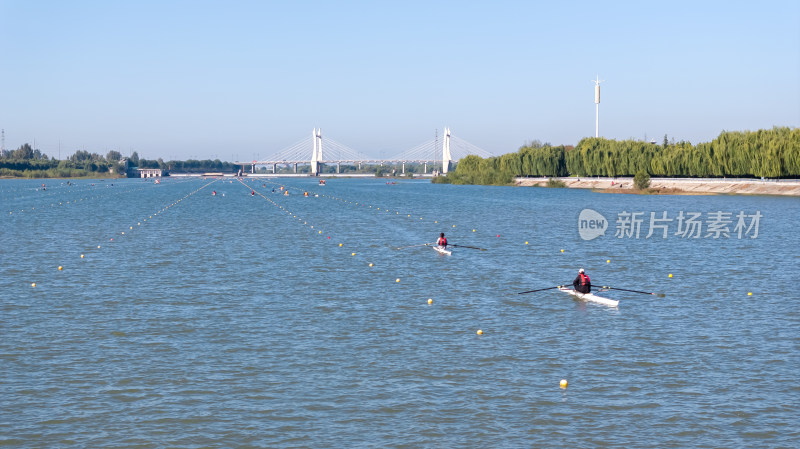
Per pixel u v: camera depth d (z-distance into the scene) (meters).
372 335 36.44
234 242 77.31
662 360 32.47
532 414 26.55
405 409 26.94
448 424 25.72
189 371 30.73
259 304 43.72
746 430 25.25
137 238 81.25
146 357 32.59
